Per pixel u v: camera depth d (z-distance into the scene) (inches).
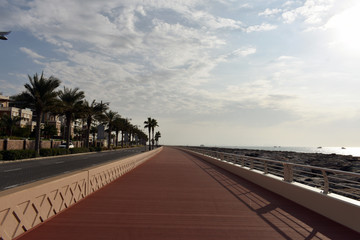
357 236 223.6
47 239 201.5
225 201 358.0
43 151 1467.8
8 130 3034.0
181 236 217.6
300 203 336.5
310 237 220.8
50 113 1667.1
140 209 304.2
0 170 791.7
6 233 186.1
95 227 234.2
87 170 367.2
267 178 457.4
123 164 652.7
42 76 1408.7
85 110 1854.1
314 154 2362.2
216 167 921.5
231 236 220.2
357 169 1215.6
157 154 1987.0
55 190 265.3
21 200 204.1
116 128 3531.0
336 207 263.9
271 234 227.0
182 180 567.5
